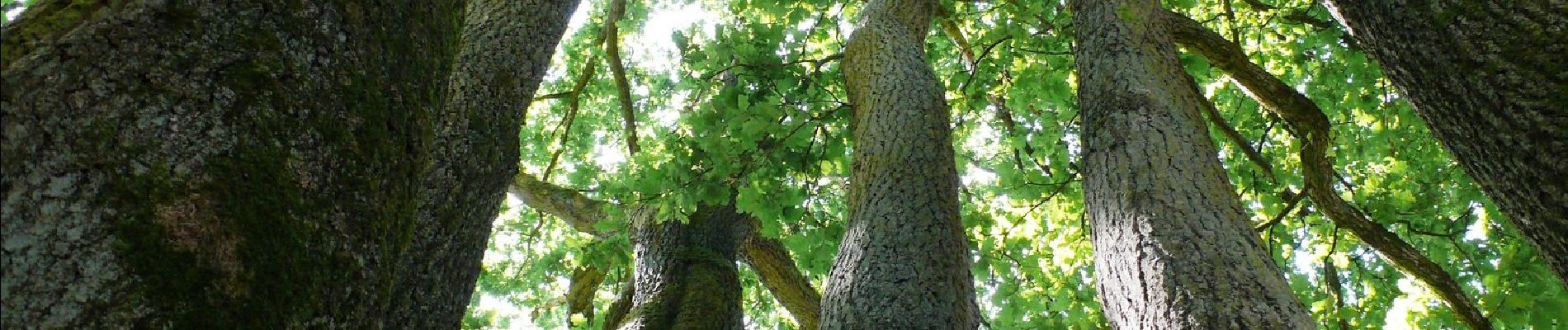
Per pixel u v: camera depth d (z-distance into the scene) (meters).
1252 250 2.78
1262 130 6.96
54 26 1.11
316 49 1.34
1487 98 2.38
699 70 5.71
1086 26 4.30
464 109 3.06
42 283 0.94
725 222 6.34
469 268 2.95
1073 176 6.23
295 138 1.25
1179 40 5.13
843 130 5.95
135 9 1.17
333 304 1.25
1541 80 2.24
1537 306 4.26
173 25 1.19
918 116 4.43
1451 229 6.05
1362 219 5.14
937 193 3.95
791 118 5.43
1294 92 5.03
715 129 5.50
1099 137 3.51
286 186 1.20
